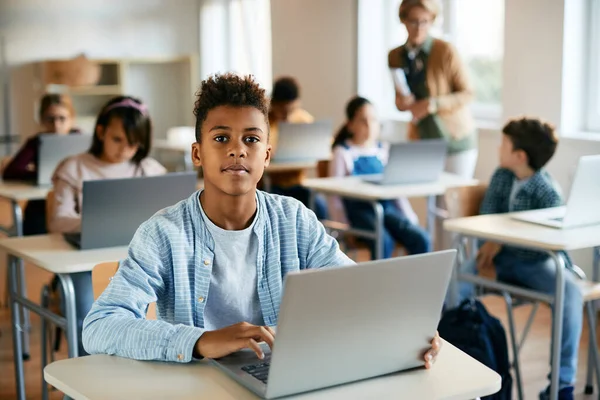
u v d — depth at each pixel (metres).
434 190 4.34
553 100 4.80
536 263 3.23
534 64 4.90
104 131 3.32
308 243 1.88
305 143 5.55
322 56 7.15
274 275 1.81
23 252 2.79
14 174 4.57
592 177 3.01
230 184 1.69
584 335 4.09
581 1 4.72
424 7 4.96
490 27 5.72
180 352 1.60
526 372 3.61
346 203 4.82
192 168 7.54
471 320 2.88
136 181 2.78
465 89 5.03
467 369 1.62
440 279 1.55
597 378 3.29
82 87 8.32
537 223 3.16
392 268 1.47
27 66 8.29
